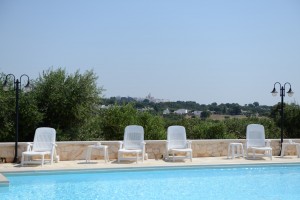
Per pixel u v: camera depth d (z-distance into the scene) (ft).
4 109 48.65
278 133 74.33
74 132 53.83
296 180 33.09
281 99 44.75
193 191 28.55
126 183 30.86
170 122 77.41
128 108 63.62
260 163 38.17
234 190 29.07
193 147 41.60
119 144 38.96
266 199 26.48
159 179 32.60
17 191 27.37
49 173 32.60
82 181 31.14
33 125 50.72
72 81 53.42
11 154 36.04
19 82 36.35
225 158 41.09
